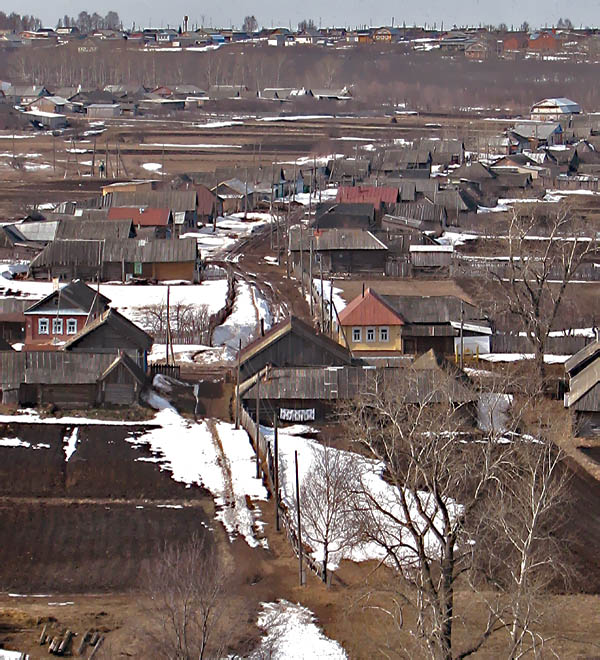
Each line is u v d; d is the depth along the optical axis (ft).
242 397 442.50
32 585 315.78
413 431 305.73
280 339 470.80
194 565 293.02
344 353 475.31
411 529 263.49
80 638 280.31
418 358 472.85
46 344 530.68
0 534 347.56
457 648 278.05
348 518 326.24
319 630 289.74
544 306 597.52
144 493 381.40
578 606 306.76
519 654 256.52
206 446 421.59
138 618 290.56
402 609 299.17
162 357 531.91
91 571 325.62
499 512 290.15
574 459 411.34
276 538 349.00
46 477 390.63
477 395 422.41
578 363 473.67
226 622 284.41
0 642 278.46
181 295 653.71
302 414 439.63
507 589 301.84
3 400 453.99
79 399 453.99
